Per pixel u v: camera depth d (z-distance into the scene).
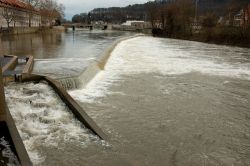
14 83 16.56
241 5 69.50
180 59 32.25
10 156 9.27
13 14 55.44
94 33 86.69
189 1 84.12
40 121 12.43
